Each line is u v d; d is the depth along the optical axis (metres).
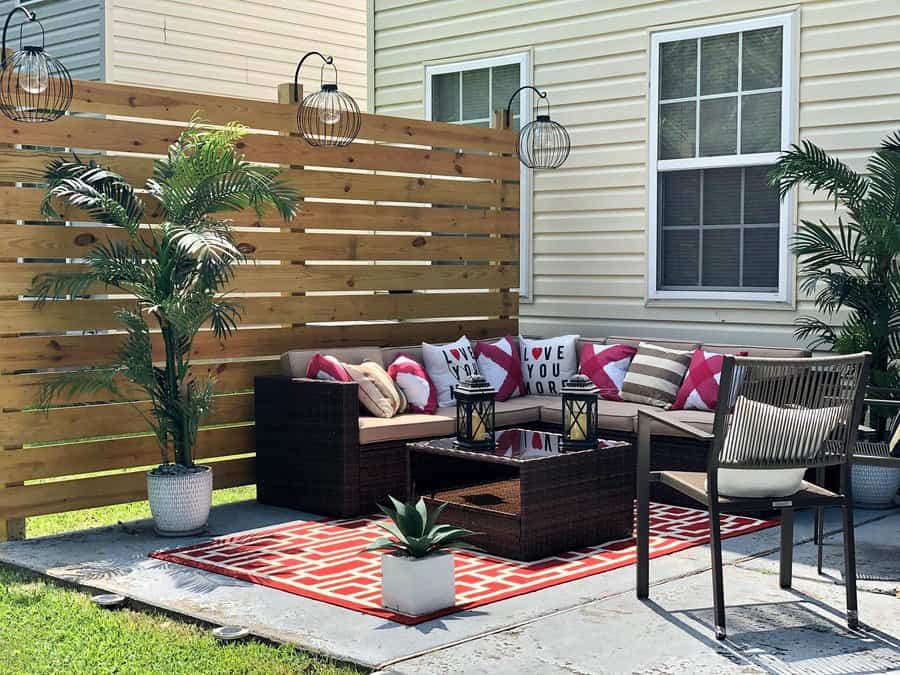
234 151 6.30
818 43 6.80
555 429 6.79
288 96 6.69
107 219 5.67
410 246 7.34
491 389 5.43
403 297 7.33
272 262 6.91
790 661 3.67
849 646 3.82
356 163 7.01
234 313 6.32
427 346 6.97
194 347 6.27
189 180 5.59
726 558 5.02
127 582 4.76
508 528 5.07
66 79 5.66
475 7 8.54
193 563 5.04
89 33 9.25
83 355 5.84
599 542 5.35
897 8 6.50
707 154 7.32
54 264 5.71
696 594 4.45
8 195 5.55
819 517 4.73
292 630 4.06
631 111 7.68
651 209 7.58
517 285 8.09
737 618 4.13
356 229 7.02
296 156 6.70
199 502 5.60
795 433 3.96
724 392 3.87
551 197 8.15
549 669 3.60
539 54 8.18
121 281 5.76
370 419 6.24
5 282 5.55
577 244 8.02
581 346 7.37
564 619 4.13
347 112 6.93
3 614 4.34
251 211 6.46
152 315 6.19
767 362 3.87
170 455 6.24
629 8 7.66
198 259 5.19
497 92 8.47
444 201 7.55
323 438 6.02
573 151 8.00
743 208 7.19
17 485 5.64
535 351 7.37
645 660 3.68
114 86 5.89
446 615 4.21
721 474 4.06
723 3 7.18
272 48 10.53
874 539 5.36
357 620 4.17
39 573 4.99
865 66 6.62
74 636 4.05
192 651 3.86
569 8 7.99
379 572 4.85
